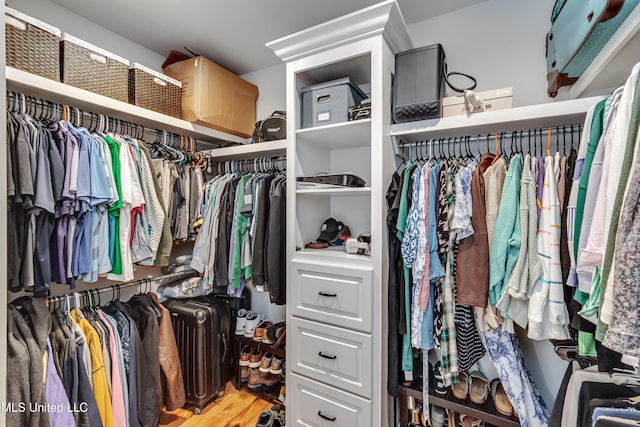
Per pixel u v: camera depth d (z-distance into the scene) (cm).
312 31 148
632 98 66
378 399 138
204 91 196
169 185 181
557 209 112
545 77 150
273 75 237
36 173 121
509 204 118
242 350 215
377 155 139
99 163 141
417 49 139
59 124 133
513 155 130
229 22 183
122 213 153
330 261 152
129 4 166
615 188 69
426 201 133
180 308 198
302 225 172
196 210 198
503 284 118
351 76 175
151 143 194
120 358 152
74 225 135
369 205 193
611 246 63
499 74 160
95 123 162
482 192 126
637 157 58
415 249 133
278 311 229
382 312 140
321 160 193
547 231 112
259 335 203
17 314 124
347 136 170
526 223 116
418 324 135
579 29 105
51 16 164
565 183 114
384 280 142
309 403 156
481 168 130
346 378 145
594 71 110
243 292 237
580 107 114
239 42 204
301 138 171
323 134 165
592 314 76
